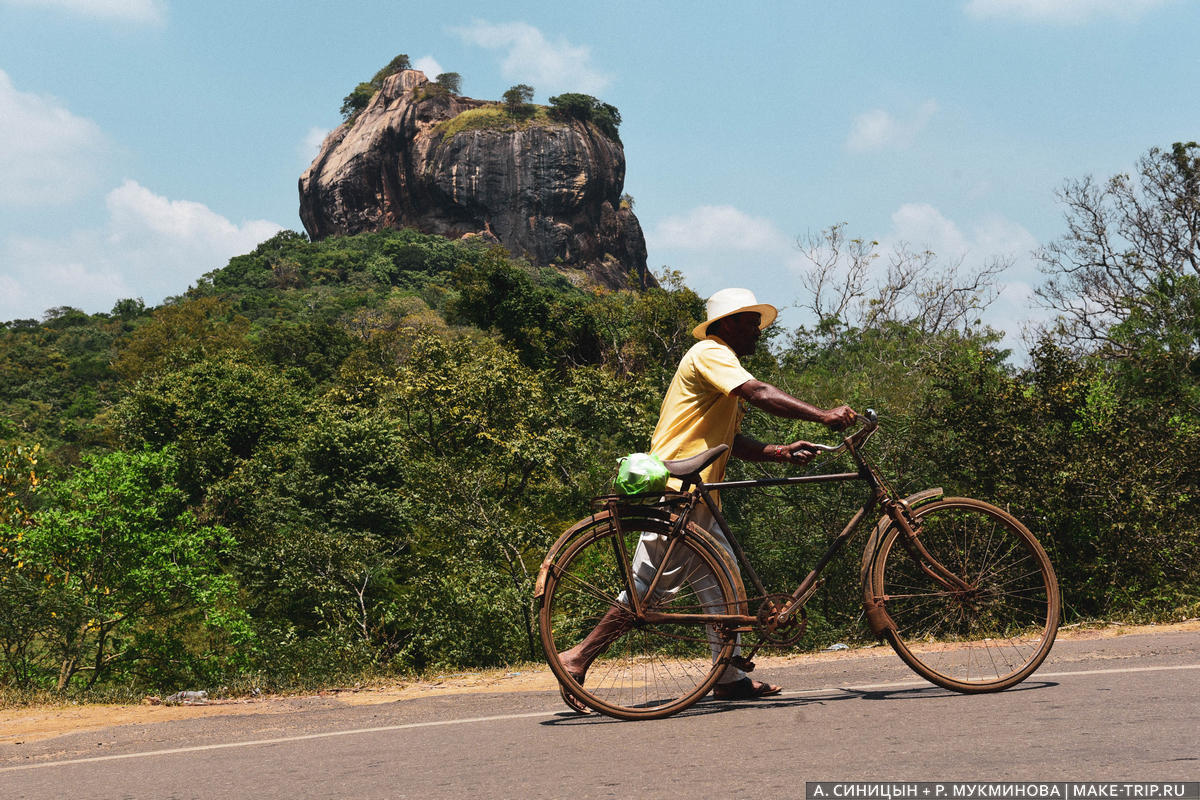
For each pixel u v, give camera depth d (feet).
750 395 11.64
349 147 567.59
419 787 8.36
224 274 511.81
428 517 65.57
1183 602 32.55
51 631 48.55
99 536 58.34
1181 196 96.58
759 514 39.24
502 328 206.90
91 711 16.98
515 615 54.44
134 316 513.04
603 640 11.63
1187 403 44.68
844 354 91.09
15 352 414.41
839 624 23.38
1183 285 51.39
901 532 12.11
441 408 102.73
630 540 11.85
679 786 7.74
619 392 86.17
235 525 107.14
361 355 212.02
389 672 23.24
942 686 11.74
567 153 528.22
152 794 8.82
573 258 524.11
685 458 11.90
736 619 11.57
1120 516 35.83
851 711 10.59
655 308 131.75
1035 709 10.16
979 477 41.68
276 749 10.94
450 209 532.73
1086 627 24.72
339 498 96.68
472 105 569.23
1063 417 42.04
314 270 488.02
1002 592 12.21
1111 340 53.67
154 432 141.08
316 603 70.23
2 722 16.20
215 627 63.26
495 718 12.14
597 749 9.45
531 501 76.07
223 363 153.38
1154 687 11.23
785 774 7.91
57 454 239.30
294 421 144.87
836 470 40.01
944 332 76.07
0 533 46.75
